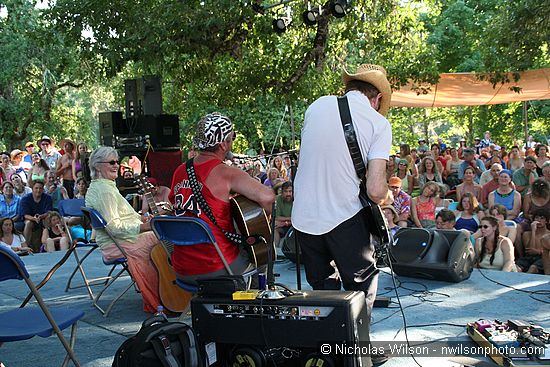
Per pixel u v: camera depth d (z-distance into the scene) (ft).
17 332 9.33
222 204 11.72
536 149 37.63
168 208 15.94
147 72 33.06
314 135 10.09
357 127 9.89
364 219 10.06
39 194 28.91
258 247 11.87
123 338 13.28
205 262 11.67
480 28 60.59
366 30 35.09
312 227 10.08
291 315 8.56
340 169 9.92
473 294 15.49
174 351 8.57
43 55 61.16
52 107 72.64
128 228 14.33
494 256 18.67
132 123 30.48
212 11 29.25
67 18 31.63
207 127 11.74
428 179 34.37
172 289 14.42
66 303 16.55
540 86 43.21
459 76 41.63
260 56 35.45
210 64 35.32
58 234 27.58
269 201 11.84
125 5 30.58
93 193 14.65
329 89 35.37
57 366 11.75
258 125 61.52
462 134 105.09
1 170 36.22
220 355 9.39
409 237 17.49
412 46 36.68
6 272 9.04
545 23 34.58
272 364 9.03
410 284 16.75
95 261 23.08
